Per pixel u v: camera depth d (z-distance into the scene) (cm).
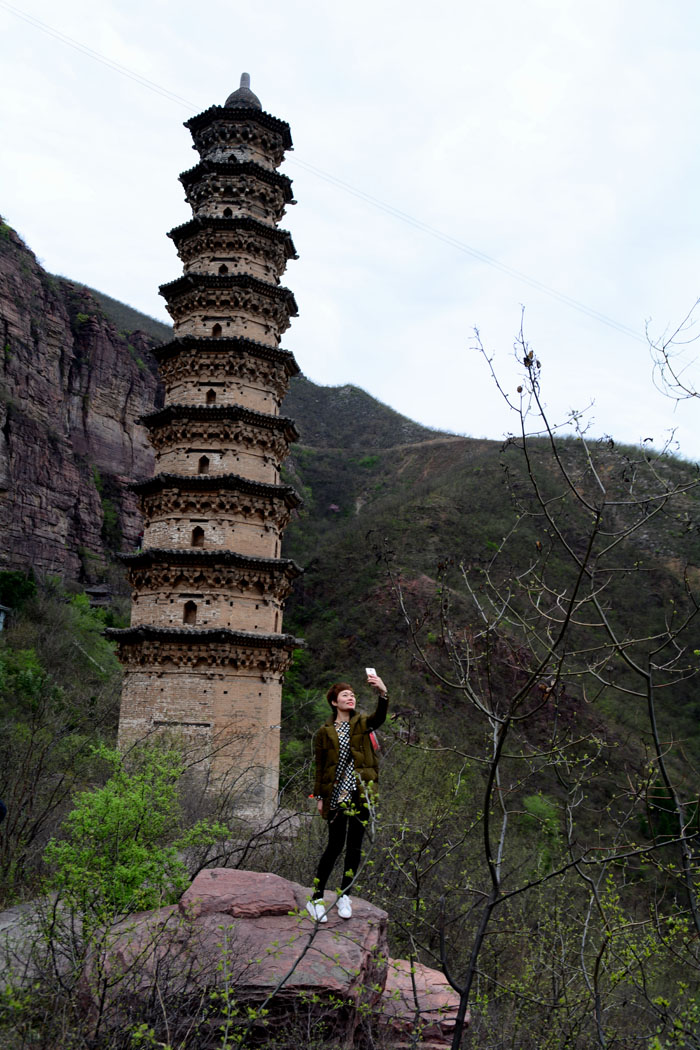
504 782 3166
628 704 6053
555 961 1160
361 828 1092
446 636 991
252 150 4809
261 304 4472
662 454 1043
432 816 1919
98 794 1347
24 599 8806
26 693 6153
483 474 12544
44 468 12069
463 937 1539
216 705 3750
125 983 917
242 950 998
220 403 4278
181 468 4178
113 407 15312
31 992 941
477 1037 1009
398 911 1443
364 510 16188
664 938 941
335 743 1108
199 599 3931
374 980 1048
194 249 4612
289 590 4184
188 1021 867
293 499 4269
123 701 3925
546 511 908
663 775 856
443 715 5688
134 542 14725
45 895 1151
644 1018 1117
